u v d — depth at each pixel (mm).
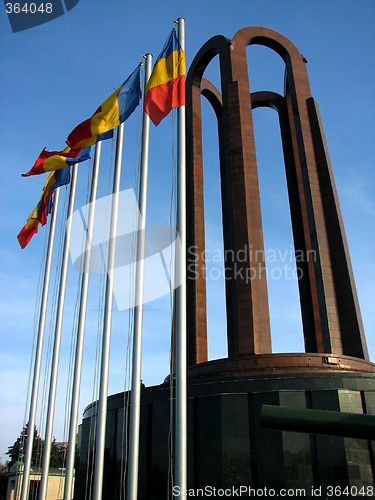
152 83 19531
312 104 32969
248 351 25203
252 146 29953
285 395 22734
